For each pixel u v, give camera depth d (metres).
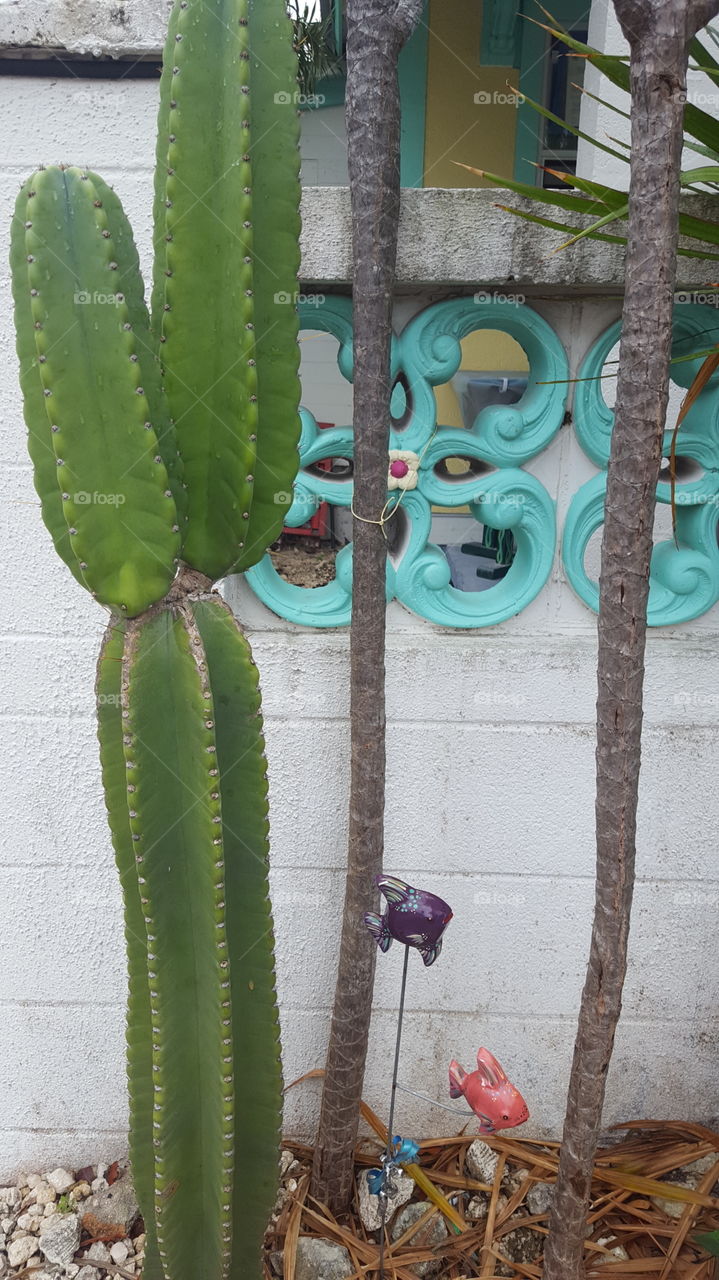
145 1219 1.54
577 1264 1.54
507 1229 1.77
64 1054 1.96
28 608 1.71
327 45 4.24
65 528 1.22
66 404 1.10
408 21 1.29
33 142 1.52
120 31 1.44
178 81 1.12
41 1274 1.79
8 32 1.43
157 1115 1.34
